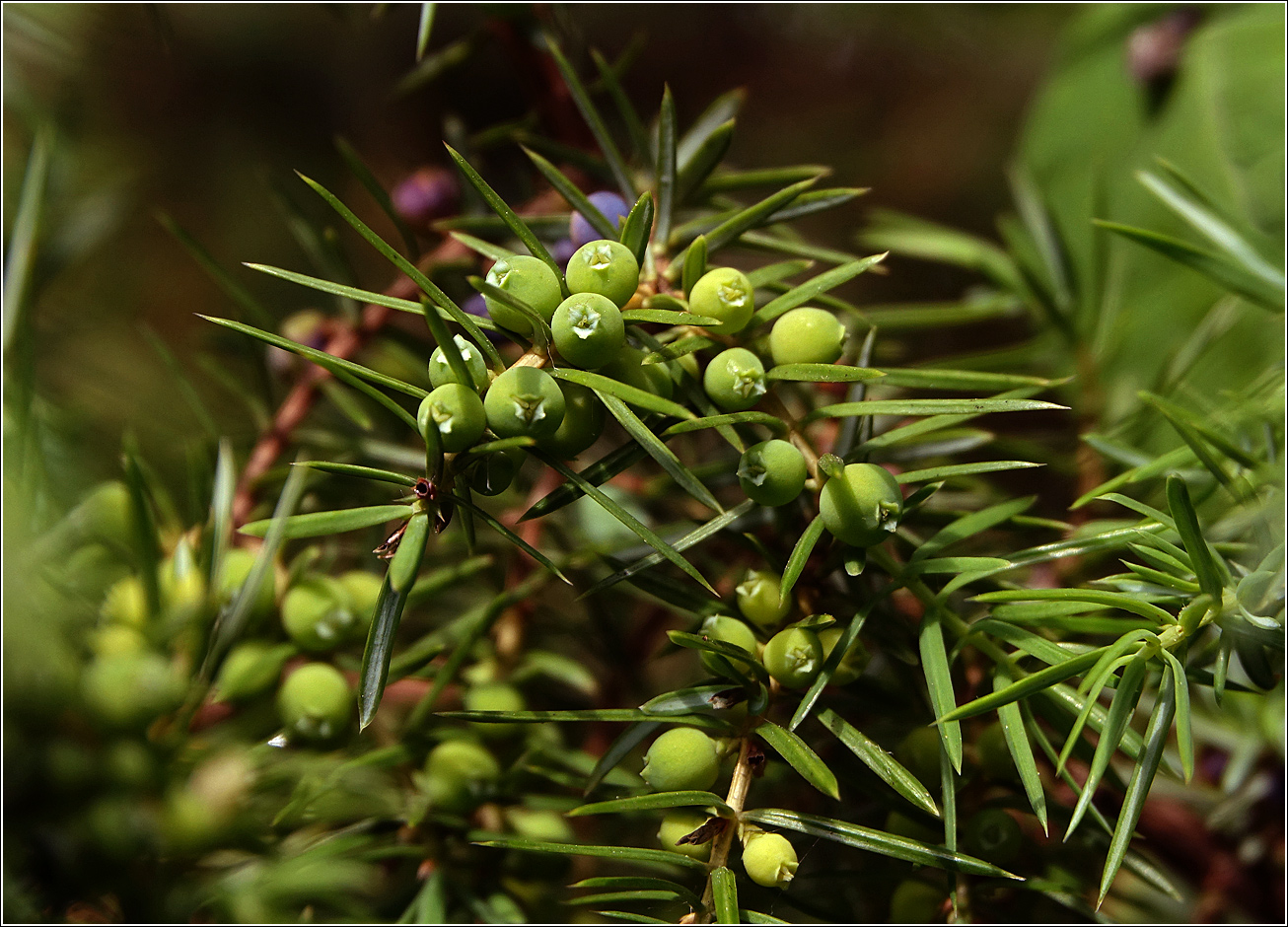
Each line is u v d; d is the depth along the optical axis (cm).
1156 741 45
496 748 48
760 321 46
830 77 100
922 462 50
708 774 45
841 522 45
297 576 47
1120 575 46
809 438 46
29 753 45
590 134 53
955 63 98
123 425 53
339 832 47
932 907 47
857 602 47
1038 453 51
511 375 44
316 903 47
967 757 47
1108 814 49
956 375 46
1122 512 50
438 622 51
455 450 44
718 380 45
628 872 49
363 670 44
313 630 47
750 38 102
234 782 46
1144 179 51
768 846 45
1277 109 56
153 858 46
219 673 47
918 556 46
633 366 45
